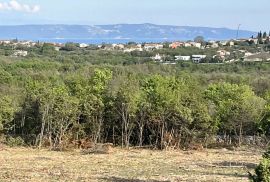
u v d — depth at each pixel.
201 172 36.00
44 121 53.09
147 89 59.06
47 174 32.50
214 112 60.81
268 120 54.66
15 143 52.81
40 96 54.00
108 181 30.55
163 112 55.66
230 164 41.56
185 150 54.44
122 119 56.44
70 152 49.22
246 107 59.78
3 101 55.28
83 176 32.22
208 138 57.78
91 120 56.03
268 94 70.19
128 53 156.00
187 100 57.66
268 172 18.44
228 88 65.44
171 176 33.25
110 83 59.12
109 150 51.16
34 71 88.25
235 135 60.75
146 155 48.12
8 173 32.38
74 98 55.66
